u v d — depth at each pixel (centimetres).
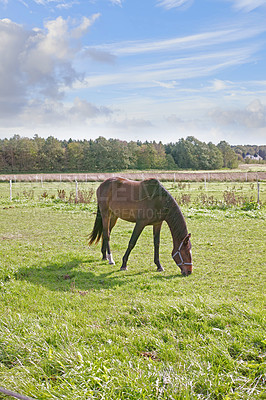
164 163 8362
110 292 516
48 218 1348
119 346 326
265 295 486
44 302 465
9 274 588
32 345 321
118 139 8475
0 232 1062
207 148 8731
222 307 404
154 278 594
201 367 279
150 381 261
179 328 363
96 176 4384
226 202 1566
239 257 729
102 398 238
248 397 248
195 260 716
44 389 251
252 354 302
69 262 698
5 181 3941
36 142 8819
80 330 358
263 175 4031
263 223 1135
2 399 254
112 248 844
